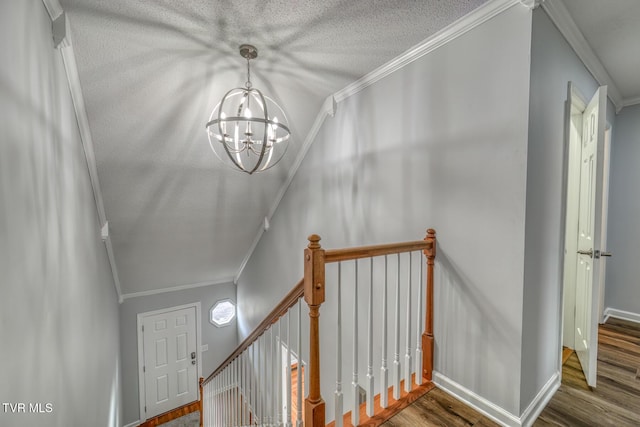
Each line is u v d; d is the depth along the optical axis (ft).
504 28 4.99
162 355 15.83
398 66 6.93
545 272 5.52
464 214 5.64
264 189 12.19
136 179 9.46
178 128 8.45
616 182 9.95
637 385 6.22
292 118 9.57
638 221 9.53
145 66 6.58
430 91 6.26
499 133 5.09
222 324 17.83
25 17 3.67
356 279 4.84
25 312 3.52
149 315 15.49
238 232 14.19
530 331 5.09
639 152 9.45
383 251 5.18
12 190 3.23
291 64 7.14
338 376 4.66
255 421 6.61
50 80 4.72
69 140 5.93
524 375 4.97
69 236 5.74
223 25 5.65
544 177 5.29
